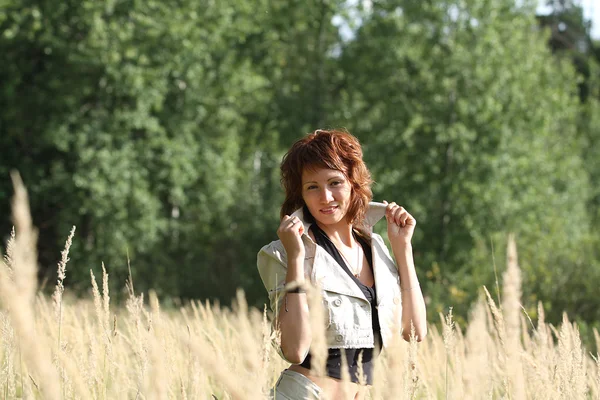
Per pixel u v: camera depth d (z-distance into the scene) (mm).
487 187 25047
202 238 27594
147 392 1593
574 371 2951
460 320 12789
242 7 26766
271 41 28609
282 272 2660
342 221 2875
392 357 1652
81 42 22844
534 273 14484
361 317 2676
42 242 24703
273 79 28969
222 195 26812
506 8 26562
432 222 25359
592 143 41531
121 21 23375
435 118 25328
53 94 23078
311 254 2734
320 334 1711
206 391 2910
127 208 23750
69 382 2527
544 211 26500
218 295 25984
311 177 2756
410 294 2898
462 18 25812
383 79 26328
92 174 22781
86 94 23094
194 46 24562
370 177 2902
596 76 47438
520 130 26453
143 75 23172
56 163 23531
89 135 22938
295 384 2605
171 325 3691
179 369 2875
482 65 25188
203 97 25500
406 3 25953
